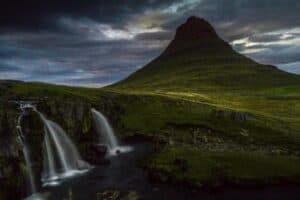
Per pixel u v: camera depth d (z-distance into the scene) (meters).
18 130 59.69
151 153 76.94
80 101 88.81
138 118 101.44
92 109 90.19
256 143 86.50
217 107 119.50
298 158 73.00
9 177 51.09
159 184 58.94
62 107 77.12
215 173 61.78
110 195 53.59
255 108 151.62
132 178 61.97
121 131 94.62
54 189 57.06
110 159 74.62
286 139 89.25
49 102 75.69
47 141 67.75
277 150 80.38
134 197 52.97
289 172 63.69
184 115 104.25
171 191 55.88
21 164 54.84
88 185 58.72
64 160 70.69
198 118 101.88
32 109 68.31
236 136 90.62
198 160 68.12
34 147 61.88
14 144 54.97
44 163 65.06
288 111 142.62
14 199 51.25
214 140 87.00
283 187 58.25
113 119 97.69
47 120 71.25
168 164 66.50
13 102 70.00
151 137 89.62
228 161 68.62
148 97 117.69
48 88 97.81
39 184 59.34
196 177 60.00
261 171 63.91
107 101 102.31
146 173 64.56
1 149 52.19
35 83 106.50
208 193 55.34
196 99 159.38
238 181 59.28
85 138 82.44
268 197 54.22
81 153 75.25
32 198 53.34
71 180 61.62
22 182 53.41
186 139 86.69
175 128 95.19
